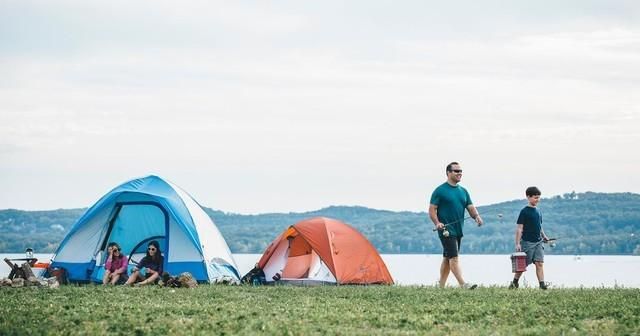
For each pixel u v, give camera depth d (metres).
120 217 29.30
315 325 15.42
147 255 27.17
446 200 24.11
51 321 15.73
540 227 24.05
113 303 18.95
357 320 16.16
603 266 90.88
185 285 24.81
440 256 155.38
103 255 28.73
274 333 14.41
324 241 28.84
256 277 28.94
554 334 14.41
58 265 28.55
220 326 15.27
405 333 14.52
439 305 18.53
